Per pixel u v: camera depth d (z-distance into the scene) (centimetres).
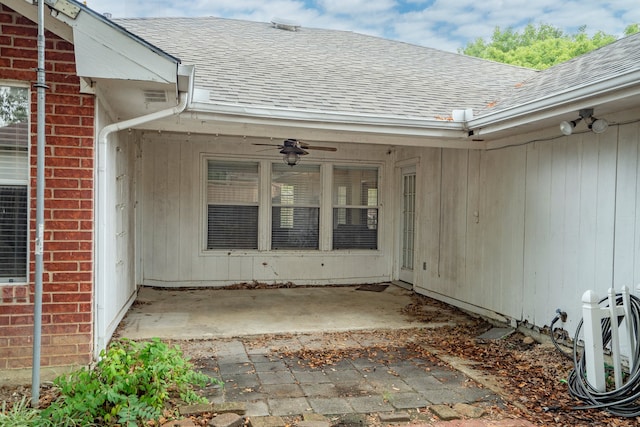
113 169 454
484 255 593
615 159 407
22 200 362
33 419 280
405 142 559
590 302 353
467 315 612
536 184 504
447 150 679
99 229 386
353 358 437
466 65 883
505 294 553
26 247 362
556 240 475
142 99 395
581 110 382
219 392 348
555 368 412
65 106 360
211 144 752
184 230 749
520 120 450
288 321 560
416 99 596
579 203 447
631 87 329
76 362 367
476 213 609
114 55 325
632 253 390
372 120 484
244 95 490
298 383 370
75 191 365
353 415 314
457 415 313
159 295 691
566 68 591
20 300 356
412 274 793
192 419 299
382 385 369
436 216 706
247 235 780
